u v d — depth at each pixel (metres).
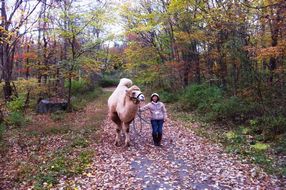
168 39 23.00
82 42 18.11
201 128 11.66
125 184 6.20
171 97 20.39
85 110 17.84
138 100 8.34
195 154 8.22
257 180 6.30
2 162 8.14
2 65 16.39
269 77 12.02
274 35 11.63
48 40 18.44
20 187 6.26
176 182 6.29
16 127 12.52
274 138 9.16
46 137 10.74
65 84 24.38
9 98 16.45
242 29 12.87
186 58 20.86
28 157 8.37
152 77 23.61
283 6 9.84
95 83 37.22
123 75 42.19
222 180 6.32
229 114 11.88
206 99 14.73
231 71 14.88
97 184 6.23
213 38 15.25
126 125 9.00
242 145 9.01
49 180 6.34
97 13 16.00
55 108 16.92
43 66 17.19
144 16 20.03
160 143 9.16
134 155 8.15
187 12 17.34
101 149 8.78
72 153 8.43
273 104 10.71
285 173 6.54
